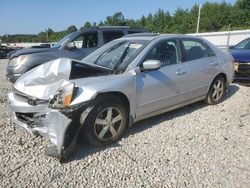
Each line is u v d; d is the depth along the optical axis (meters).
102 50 5.46
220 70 6.12
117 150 4.14
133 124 5.11
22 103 4.20
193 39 5.78
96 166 3.73
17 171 3.63
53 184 3.37
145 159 3.89
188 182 3.37
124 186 3.32
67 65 4.39
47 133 3.94
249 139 4.47
